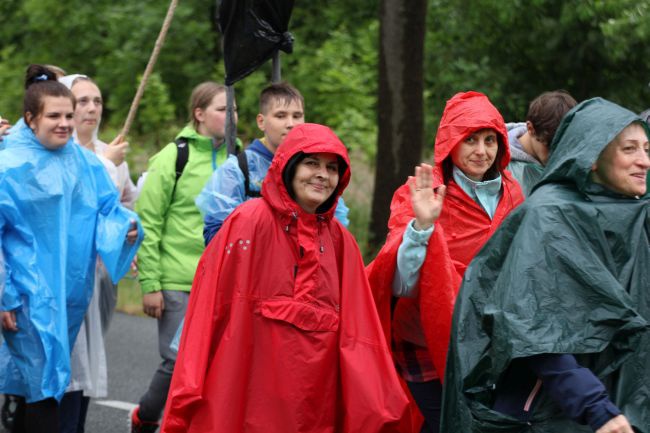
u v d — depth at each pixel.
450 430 4.32
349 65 16.73
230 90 6.82
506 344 3.91
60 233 6.24
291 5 6.76
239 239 4.70
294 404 4.65
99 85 21.05
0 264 5.97
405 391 5.39
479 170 5.38
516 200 5.48
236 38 6.73
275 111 6.06
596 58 15.98
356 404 4.66
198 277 4.76
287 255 4.73
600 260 4.00
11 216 6.09
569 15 15.07
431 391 5.33
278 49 6.81
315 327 4.70
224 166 6.04
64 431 6.53
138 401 8.61
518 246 4.04
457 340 4.23
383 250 5.12
